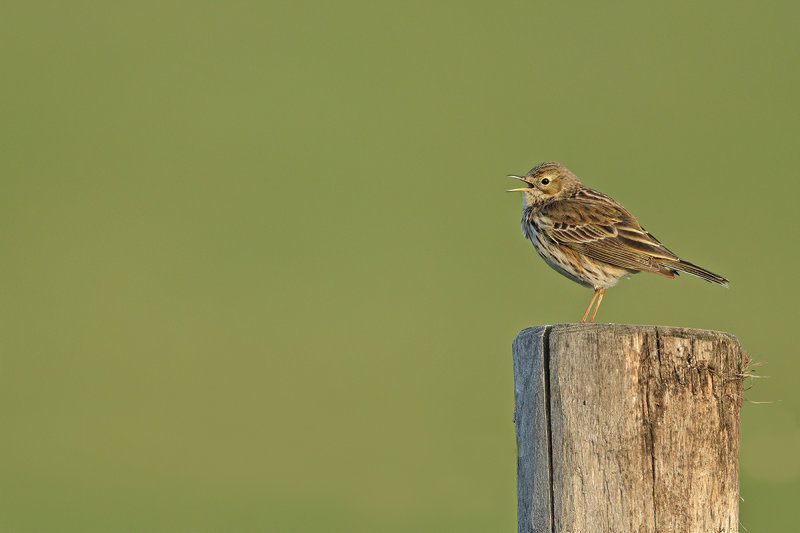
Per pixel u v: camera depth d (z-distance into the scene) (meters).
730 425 5.82
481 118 25.91
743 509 11.93
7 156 25.06
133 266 21.72
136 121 26.55
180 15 30.94
